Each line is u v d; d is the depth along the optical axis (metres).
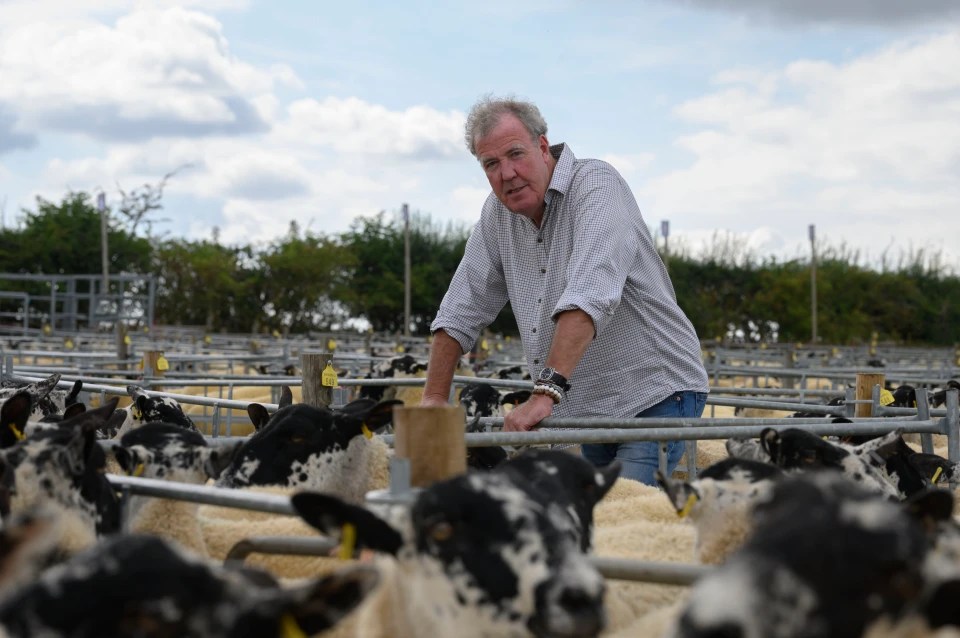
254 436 5.95
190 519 4.73
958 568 2.14
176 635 2.18
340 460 5.98
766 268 53.47
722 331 49.34
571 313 5.34
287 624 2.29
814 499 2.16
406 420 3.52
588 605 2.77
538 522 2.93
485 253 6.23
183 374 11.25
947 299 54.69
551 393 5.23
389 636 3.24
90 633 2.13
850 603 1.97
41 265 45.44
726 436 5.50
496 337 29.70
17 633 2.13
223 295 45.00
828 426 6.13
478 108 5.75
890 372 15.70
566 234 5.79
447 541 2.92
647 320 5.93
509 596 2.83
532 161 5.67
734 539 4.05
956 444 6.50
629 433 5.25
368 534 3.04
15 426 4.84
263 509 3.71
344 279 47.31
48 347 21.86
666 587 4.39
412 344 24.61
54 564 3.47
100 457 4.17
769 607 1.95
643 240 5.93
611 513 5.44
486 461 7.16
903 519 2.10
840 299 52.31
